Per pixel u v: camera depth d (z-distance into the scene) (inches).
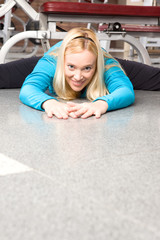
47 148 29.0
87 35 44.0
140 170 24.9
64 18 72.4
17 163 25.5
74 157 27.0
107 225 17.6
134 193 21.2
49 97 43.4
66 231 17.0
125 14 72.0
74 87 45.1
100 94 48.4
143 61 77.9
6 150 28.3
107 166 25.4
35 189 21.4
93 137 32.4
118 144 30.5
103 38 74.2
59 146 29.5
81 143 30.5
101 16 73.9
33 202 19.8
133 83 64.6
